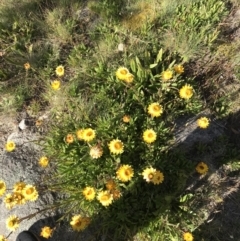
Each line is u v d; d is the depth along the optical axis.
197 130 0.85
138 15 1.01
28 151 0.89
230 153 0.84
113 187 0.69
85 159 0.78
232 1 1.03
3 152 0.90
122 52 0.94
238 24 0.99
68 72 0.97
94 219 0.78
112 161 0.77
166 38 0.95
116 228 0.77
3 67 1.01
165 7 0.99
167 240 0.75
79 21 1.05
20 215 0.80
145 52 0.90
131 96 0.85
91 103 0.86
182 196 0.79
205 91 0.91
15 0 1.10
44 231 0.70
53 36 1.03
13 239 0.79
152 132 0.75
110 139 0.78
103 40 0.98
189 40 0.92
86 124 0.81
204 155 0.84
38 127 0.92
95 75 0.90
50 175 0.84
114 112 0.82
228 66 0.93
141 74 0.85
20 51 0.99
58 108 0.89
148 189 0.79
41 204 0.80
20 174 0.84
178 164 0.80
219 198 0.80
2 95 0.96
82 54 0.98
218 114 0.88
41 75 0.96
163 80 0.83
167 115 0.85
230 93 0.90
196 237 0.76
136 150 0.80
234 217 0.79
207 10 0.98
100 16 1.04
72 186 0.77
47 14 1.05
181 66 0.84
